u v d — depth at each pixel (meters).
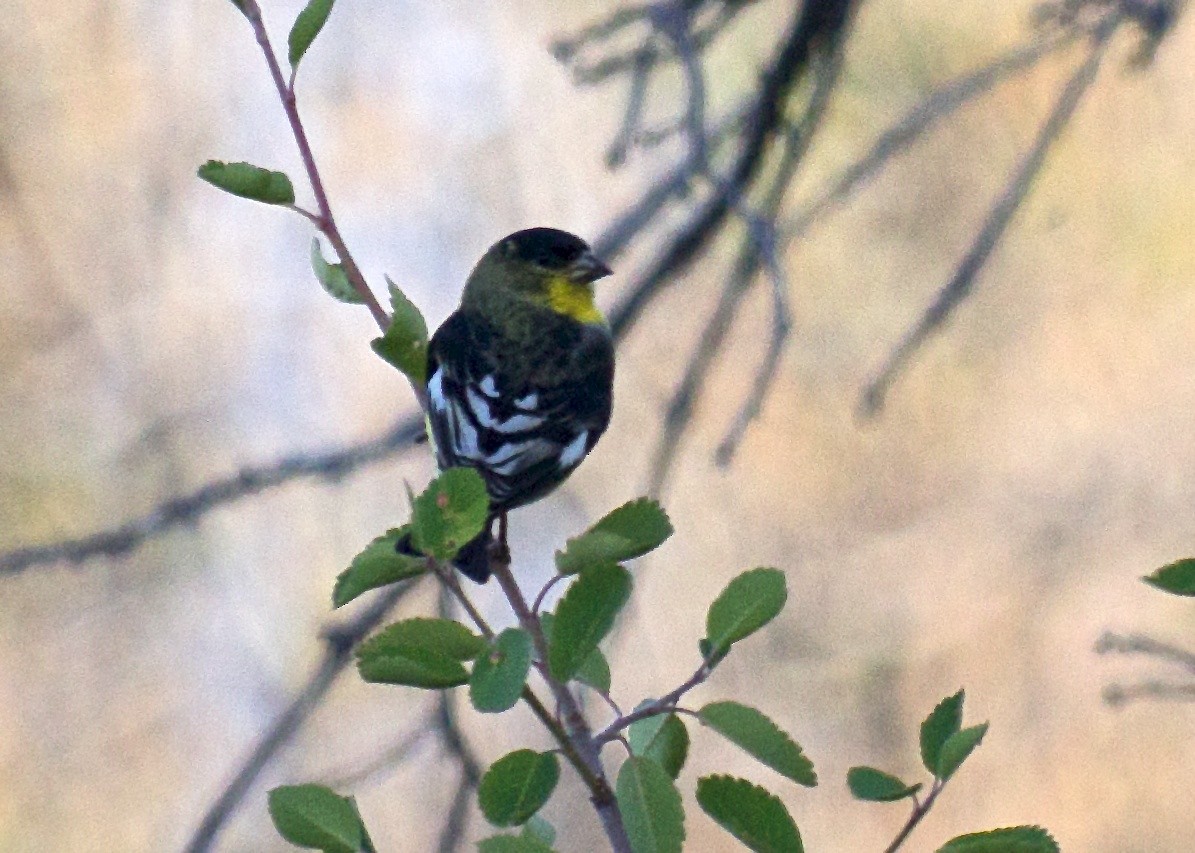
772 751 3.90
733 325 15.12
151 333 15.01
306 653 14.11
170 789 14.02
